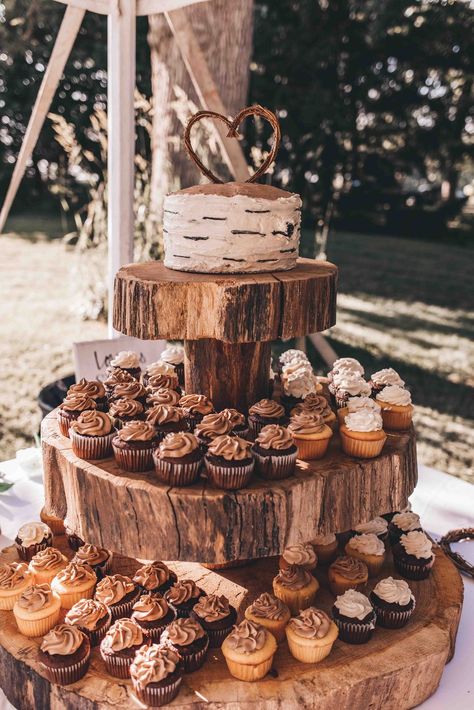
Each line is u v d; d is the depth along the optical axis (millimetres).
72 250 11219
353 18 11688
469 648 1878
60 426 1833
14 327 6973
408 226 15172
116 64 2525
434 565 2125
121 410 1884
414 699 1660
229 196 1633
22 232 12664
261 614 1754
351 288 10078
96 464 1670
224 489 1569
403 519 2193
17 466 2793
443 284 10656
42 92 2717
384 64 12938
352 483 1686
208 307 1587
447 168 15727
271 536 1578
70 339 6527
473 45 12219
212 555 1565
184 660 1607
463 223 16578
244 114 1776
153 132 5426
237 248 1654
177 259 1720
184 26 2635
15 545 2133
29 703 1655
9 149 12305
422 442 5074
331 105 11352
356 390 2141
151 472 1644
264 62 11352
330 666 1632
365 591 1959
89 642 1671
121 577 1874
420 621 1816
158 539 1566
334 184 12633
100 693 1556
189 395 1888
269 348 1949
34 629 1706
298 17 11344
